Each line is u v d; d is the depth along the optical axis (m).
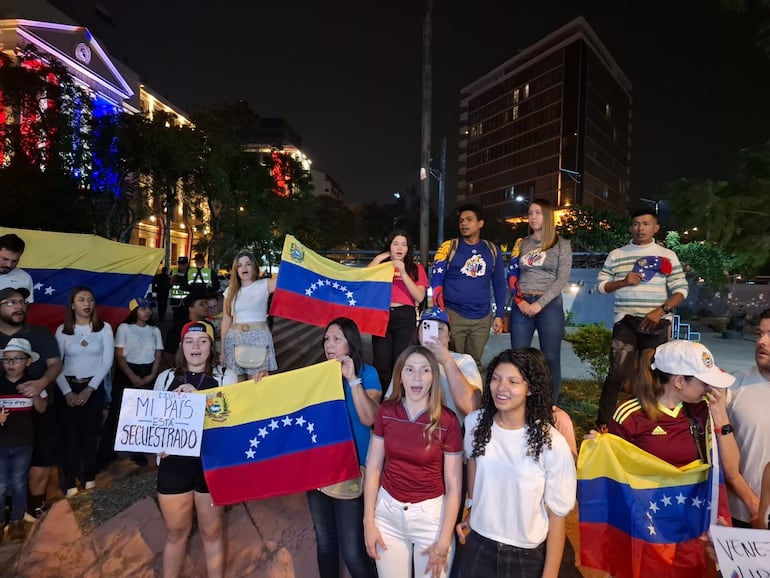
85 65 30.92
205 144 21.38
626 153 97.69
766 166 7.60
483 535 2.74
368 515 3.01
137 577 3.80
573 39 80.50
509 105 92.06
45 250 6.29
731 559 2.49
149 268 6.79
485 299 4.88
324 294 5.13
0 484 4.36
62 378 4.96
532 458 2.63
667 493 2.87
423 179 12.48
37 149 15.90
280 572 3.70
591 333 8.30
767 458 2.91
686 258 23.56
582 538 3.02
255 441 3.56
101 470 5.79
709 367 2.69
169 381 3.71
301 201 28.23
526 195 87.00
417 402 2.94
